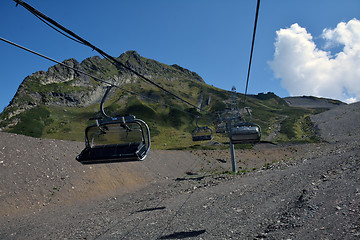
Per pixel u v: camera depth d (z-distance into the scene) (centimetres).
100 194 2881
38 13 599
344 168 1398
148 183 3581
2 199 2206
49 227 1788
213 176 3384
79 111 18462
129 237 1188
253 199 1380
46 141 3344
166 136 13575
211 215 1273
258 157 6488
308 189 1186
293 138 11831
